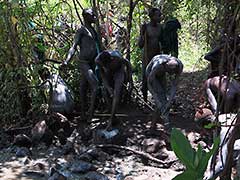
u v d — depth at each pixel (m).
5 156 6.57
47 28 8.29
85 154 6.42
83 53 7.32
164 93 6.75
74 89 8.09
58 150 6.75
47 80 7.32
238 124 2.83
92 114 7.35
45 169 6.19
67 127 7.12
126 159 6.41
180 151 2.02
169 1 9.22
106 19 9.02
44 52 8.22
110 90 6.93
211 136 6.16
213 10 7.98
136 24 9.17
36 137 6.89
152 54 7.74
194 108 7.98
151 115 7.47
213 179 2.77
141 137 6.72
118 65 6.89
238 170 2.98
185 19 9.98
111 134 6.72
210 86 6.14
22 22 7.66
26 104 7.69
